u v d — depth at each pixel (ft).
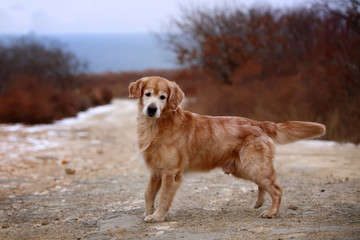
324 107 43.21
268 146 18.19
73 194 24.34
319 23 52.13
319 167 29.76
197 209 19.62
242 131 18.42
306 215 17.25
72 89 101.65
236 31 65.41
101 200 22.45
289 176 27.35
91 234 16.06
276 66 57.00
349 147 37.32
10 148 41.63
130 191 24.31
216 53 64.03
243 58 62.39
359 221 15.65
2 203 22.27
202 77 68.28
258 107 49.16
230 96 54.65
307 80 46.96
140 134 18.35
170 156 17.74
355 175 26.61
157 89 17.92
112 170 32.55
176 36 70.54
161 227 16.51
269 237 13.85
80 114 84.89
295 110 44.21
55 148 42.70
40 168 32.86
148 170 18.45
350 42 42.80
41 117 67.51
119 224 17.15
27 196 23.97
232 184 25.43
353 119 40.37
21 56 92.99
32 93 71.72
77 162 35.76
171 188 17.81
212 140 18.39
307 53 51.57
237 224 16.26
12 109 66.23
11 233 16.89
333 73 42.80
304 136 18.93
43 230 17.15
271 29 61.00
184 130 18.21
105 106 105.40
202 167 18.74
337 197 20.68
